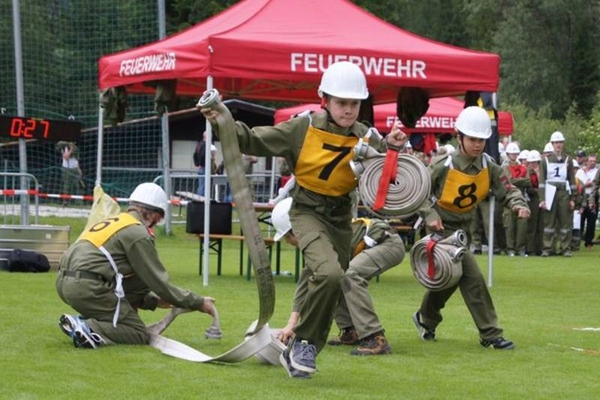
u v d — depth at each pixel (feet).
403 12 418.10
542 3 353.72
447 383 46.70
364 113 106.42
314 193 45.65
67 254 53.31
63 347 52.70
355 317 54.75
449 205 57.57
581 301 84.12
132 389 43.01
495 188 58.54
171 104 99.55
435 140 149.89
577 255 143.23
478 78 91.35
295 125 45.27
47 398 40.98
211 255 126.21
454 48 92.89
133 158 197.06
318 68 87.66
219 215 98.27
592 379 48.57
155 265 53.06
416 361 52.49
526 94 354.95
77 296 52.39
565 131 265.34
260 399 41.73
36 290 79.97
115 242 53.01
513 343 57.93
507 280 103.04
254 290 85.61
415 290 90.27
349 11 94.22
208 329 57.31
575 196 141.79
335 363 51.21
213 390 43.32
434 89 104.68
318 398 42.27
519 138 264.52
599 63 357.20
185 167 237.86
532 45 356.79
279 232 62.69
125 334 53.31
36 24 194.29
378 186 44.91
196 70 87.04
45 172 186.09
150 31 186.19
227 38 86.33
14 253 95.61
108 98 102.47
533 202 140.87
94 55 194.49
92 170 203.00
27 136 115.03
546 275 109.29
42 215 165.89
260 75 86.79
